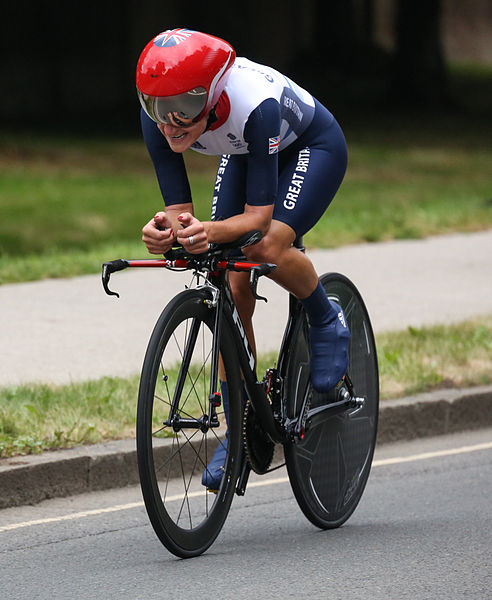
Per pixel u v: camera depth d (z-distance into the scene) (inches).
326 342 374.9
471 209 1255.5
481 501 419.5
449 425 538.0
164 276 868.6
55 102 2258.9
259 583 321.1
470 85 3122.5
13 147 1727.4
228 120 335.3
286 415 367.6
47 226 1161.4
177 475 440.1
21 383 534.6
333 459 387.5
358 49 3048.7
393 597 310.2
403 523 390.9
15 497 411.8
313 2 2999.5
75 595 313.7
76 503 418.0
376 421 410.0
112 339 647.8
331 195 371.2
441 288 825.5
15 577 331.3
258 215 339.3
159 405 480.7
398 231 1098.7
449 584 321.4
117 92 2349.9
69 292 796.6
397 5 2615.7
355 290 401.7
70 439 447.2
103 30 2321.6
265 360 563.5
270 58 2773.1
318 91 2731.3
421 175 1654.8
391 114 2458.2
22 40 2223.2
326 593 313.0
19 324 685.9
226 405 353.7
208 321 340.2
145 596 311.4
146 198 1362.0
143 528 385.7
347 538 372.5
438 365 584.4
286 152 371.2
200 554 348.5
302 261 358.0
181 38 321.7
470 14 4266.7
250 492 437.4
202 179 1517.0
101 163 1658.5
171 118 326.0
